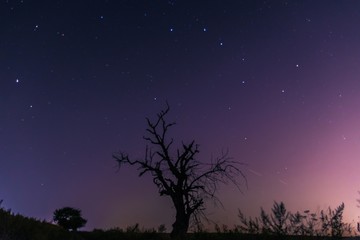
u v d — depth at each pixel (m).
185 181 25.69
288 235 13.13
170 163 26.16
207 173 25.78
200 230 17.52
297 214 13.15
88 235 22.36
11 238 13.14
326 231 12.77
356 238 12.78
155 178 26.06
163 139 26.69
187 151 26.25
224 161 25.75
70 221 25.03
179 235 20.77
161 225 24.38
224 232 16.45
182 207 24.92
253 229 13.73
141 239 22.09
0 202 14.74
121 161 26.56
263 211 13.67
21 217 15.95
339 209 12.80
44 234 15.50
